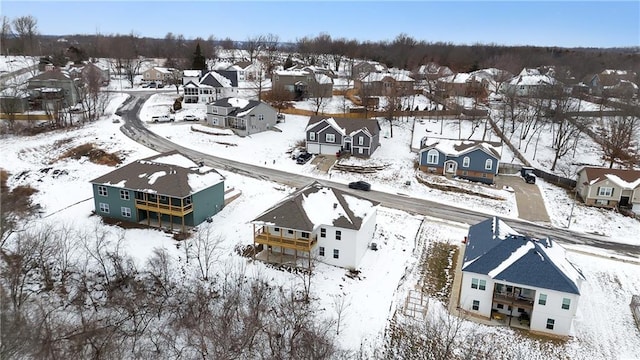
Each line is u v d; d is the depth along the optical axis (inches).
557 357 1274.6
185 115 3582.7
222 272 1571.1
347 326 1347.2
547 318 1352.1
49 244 1628.9
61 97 3408.0
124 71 5580.7
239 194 2219.5
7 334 1163.9
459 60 6220.5
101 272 1565.0
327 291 1491.1
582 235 2009.1
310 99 4067.4
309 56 6284.5
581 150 3016.7
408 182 2511.1
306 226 1546.5
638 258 1813.5
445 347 1282.0
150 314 1392.7
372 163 2770.7
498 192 2417.6
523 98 3905.0
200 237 1708.9
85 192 2266.2
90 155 2704.2
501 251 1440.7
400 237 1879.9
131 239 1760.6
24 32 6067.9
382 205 2209.6
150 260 1568.7
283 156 2869.1
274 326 1312.7
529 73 4817.9
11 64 5022.1
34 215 1967.3
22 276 1510.8
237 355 1190.3
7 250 1621.6
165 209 1811.0
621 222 2142.0
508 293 1428.4
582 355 1284.4
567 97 3607.3
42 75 3644.2
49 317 1314.0
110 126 3248.0
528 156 2923.2
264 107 3262.8
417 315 1408.7
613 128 2876.5
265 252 1700.3
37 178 2433.6
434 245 1840.6
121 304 1403.8
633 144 3019.2
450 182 2522.1
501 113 3619.6
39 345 1176.2
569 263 1433.3
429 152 2635.3
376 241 1827.0
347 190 2391.7
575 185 2498.8
